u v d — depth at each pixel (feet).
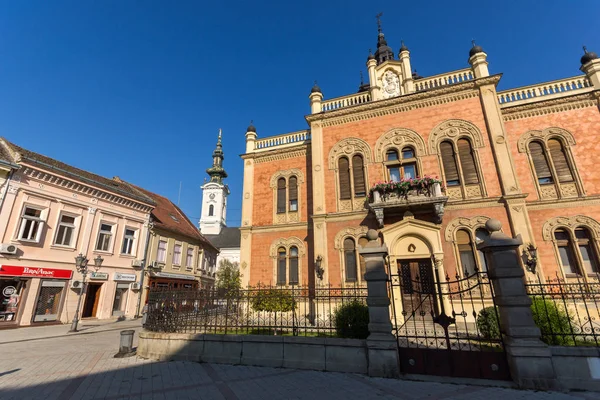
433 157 50.47
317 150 58.23
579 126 46.85
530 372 19.71
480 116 49.47
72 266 62.34
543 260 42.91
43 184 59.06
